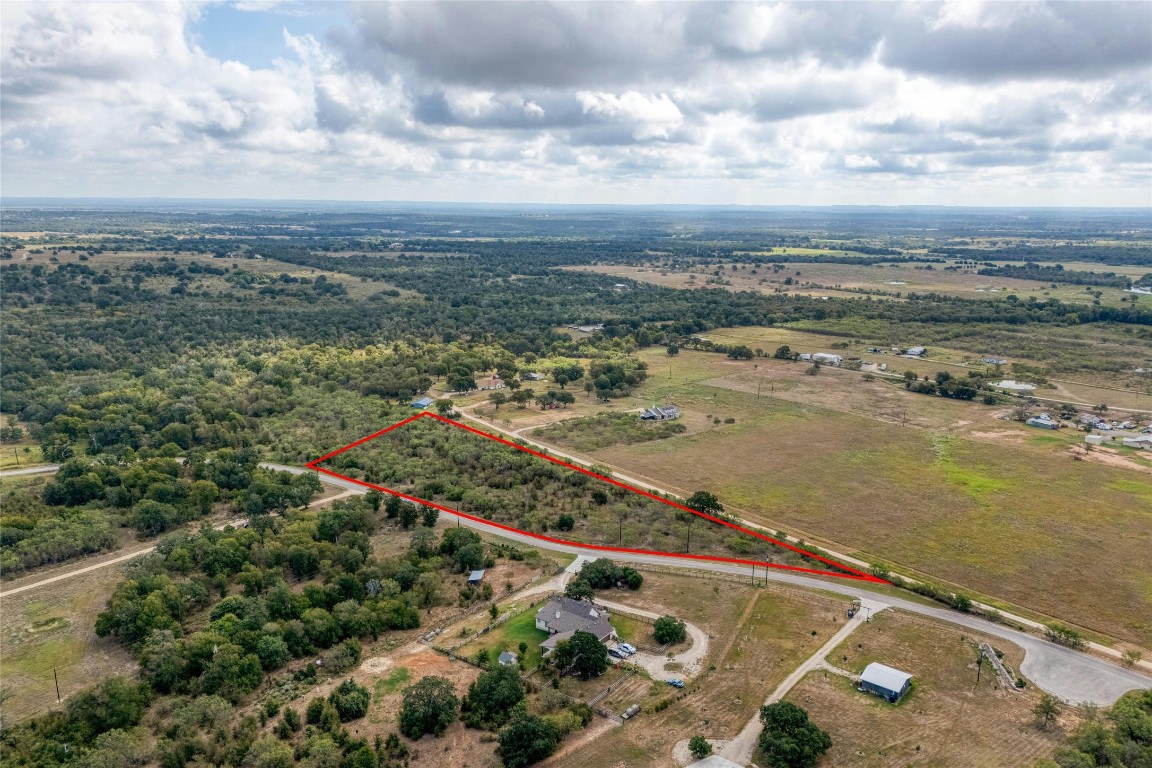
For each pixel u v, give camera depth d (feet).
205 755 267.18
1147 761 251.80
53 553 422.41
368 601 361.10
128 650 337.31
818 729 268.00
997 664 317.42
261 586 385.09
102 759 254.88
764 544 437.58
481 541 438.81
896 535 449.48
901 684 295.69
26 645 339.98
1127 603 371.97
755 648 330.34
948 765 257.55
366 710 290.15
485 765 261.24
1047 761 251.60
